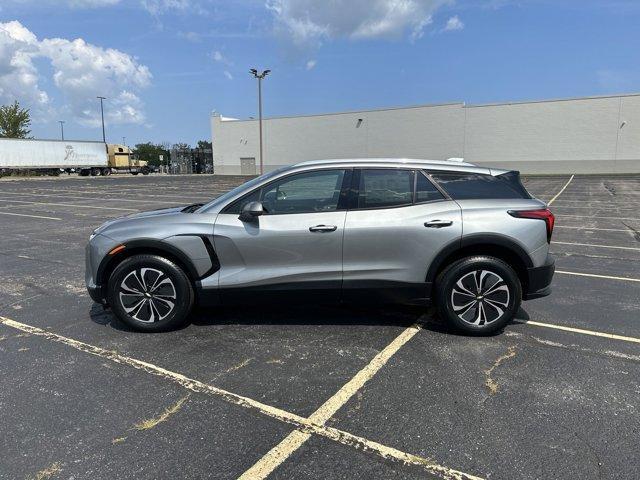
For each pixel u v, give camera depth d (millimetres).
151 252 4547
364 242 4355
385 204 4441
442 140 49000
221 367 3861
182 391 3471
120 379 3652
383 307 5344
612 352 4168
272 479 2529
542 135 44750
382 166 4527
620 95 41500
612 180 34531
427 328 4727
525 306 5461
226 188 30859
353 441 2865
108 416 3137
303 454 2740
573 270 7293
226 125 63688
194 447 2807
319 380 3639
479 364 3910
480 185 4551
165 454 2738
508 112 45812
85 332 4641
